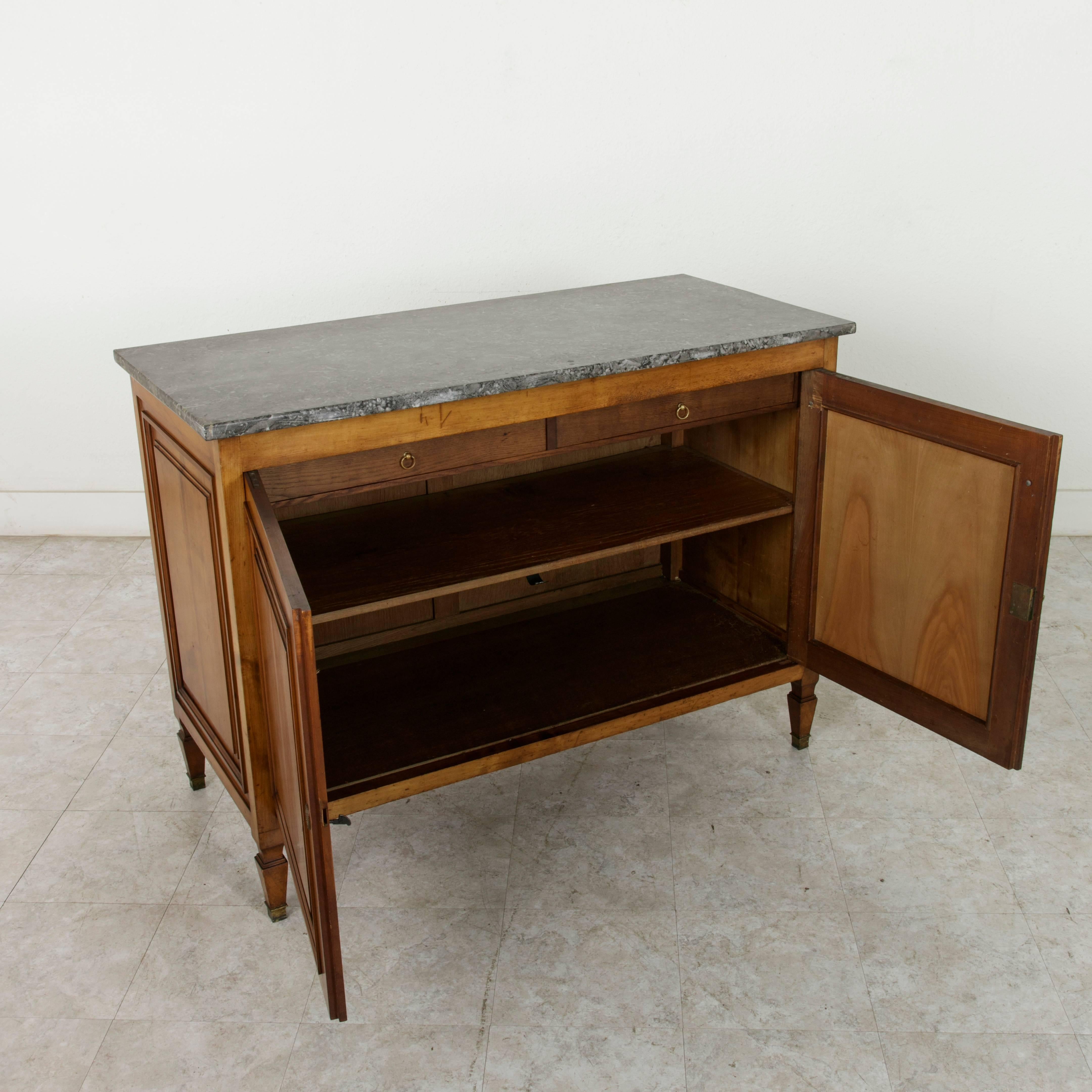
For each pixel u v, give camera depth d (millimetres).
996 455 2254
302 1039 2139
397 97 3719
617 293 3033
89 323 3943
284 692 1879
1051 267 3938
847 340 4078
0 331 3938
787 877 2545
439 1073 2059
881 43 3703
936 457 2393
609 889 2521
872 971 2271
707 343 2502
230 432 2020
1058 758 2943
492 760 2525
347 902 2500
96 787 2887
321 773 1815
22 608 3764
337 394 2186
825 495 2699
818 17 3676
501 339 2584
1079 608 3670
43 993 2248
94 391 4043
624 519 2727
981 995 2209
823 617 2801
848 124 3807
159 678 3365
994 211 3885
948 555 2424
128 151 3725
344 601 2346
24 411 4066
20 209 3773
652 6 3656
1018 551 2254
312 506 2773
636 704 2723
